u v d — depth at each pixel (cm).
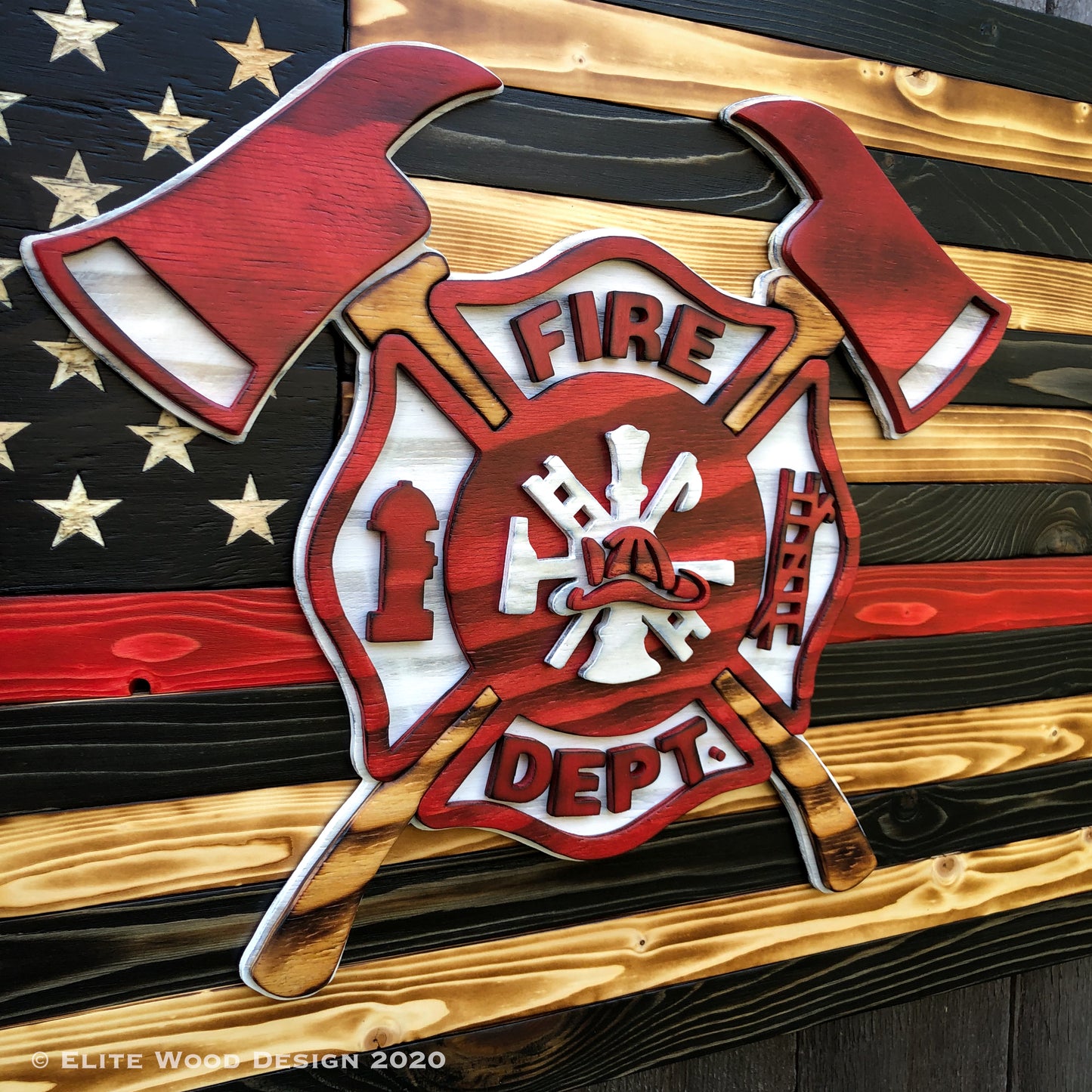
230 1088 47
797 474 56
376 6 47
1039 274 63
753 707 55
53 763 44
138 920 46
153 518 45
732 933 57
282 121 45
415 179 48
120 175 43
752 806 58
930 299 58
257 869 47
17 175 42
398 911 50
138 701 45
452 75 47
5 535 43
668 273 52
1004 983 73
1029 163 62
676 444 52
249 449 46
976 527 62
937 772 62
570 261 49
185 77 44
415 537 48
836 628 59
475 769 50
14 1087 44
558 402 50
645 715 53
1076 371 65
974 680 63
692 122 53
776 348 54
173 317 44
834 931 60
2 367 42
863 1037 69
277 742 47
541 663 51
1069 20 63
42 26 42
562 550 51
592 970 54
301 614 47
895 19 58
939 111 59
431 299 47
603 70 51
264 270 45
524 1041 53
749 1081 65
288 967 47
